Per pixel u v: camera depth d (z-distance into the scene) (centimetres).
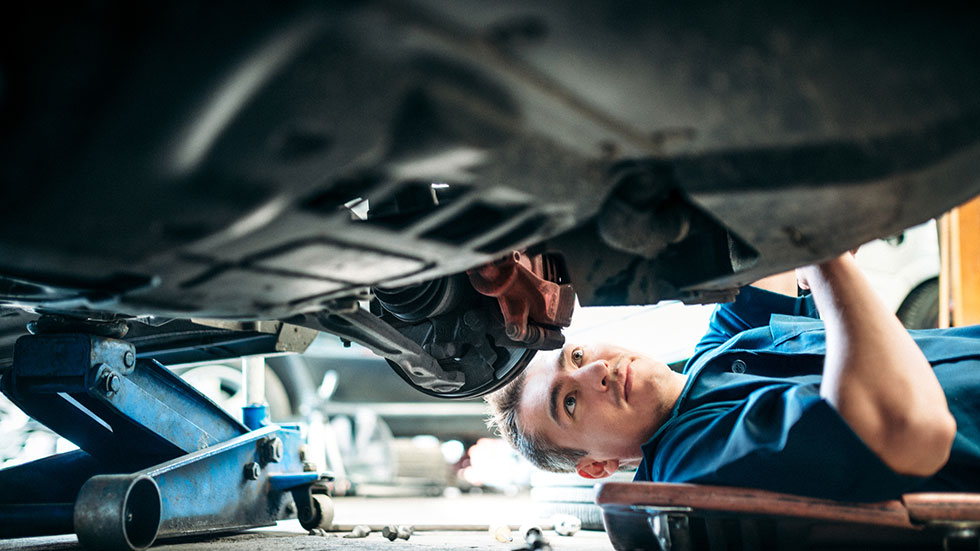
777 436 138
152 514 181
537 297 168
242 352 227
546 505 281
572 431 202
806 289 208
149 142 74
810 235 104
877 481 132
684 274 129
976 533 134
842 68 82
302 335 219
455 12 68
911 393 129
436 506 481
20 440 449
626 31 73
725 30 76
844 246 108
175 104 71
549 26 71
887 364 131
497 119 79
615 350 203
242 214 86
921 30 81
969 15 81
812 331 180
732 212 98
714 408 166
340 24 66
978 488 151
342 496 624
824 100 84
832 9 78
